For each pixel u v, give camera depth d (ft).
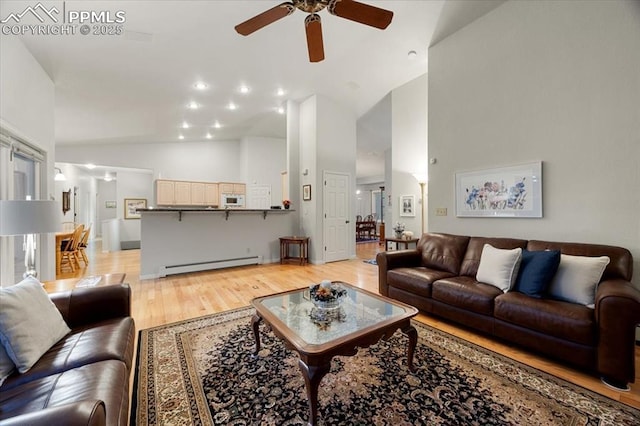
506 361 6.63
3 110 8.04
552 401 5.24
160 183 23.91
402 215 17.61
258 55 12.41
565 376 6.03
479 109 10.93
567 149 8.66
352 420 4.79
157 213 14.75
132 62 11.34
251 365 6.45
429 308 9.12
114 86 13.02
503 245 9.16
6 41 8.22
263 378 5.96
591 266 6.77
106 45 10.03
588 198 8.25
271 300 7.27
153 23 9.35
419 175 16.30
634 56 7.46
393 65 14.76
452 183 11.88
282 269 16.80
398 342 7.60
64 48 9.83
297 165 19.62
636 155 7.45
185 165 25.90
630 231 7.55
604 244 7.92
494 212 10.41
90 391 3.39
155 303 10.69
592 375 6.06
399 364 6.50
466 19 11.07
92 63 10.97
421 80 16.19
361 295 7.65
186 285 13.20
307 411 5.01
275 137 27.40
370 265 18.07
